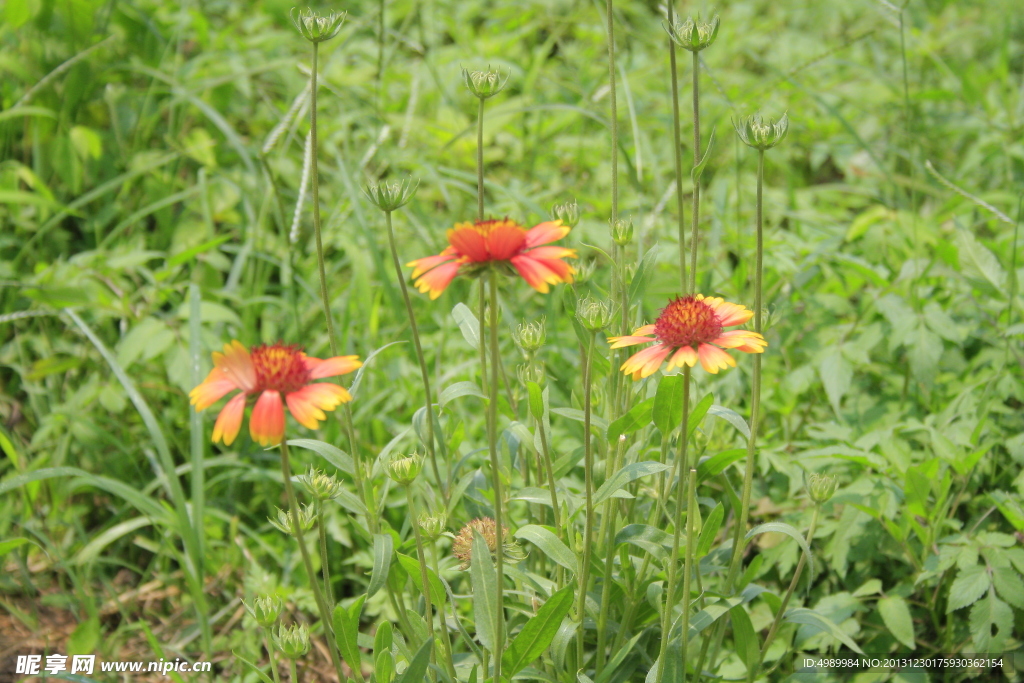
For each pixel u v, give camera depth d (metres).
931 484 1.35
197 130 2.01
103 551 1.53
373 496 1.24
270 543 1.50
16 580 1.48
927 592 1.38
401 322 1.66
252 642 1.43
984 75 2.41
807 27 2.91
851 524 1.37
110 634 1.45
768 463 1.40
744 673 1.34
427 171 1.80
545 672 1.25
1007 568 1.31
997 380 1.42
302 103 1.77
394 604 1.28
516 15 2.46
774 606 1.32
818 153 2.30
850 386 1.48
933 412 1.47
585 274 1.26
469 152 1.99
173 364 1.50
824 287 1.61
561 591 1.17
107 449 1.61
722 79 2.35
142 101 2.11
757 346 1.16
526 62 2.32
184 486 1.59
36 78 1.96
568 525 1.23
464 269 1.13
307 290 1.62
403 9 2.38
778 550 1.37
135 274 1.81
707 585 1.33
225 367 1.13
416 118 2.05
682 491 1.18
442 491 1.27
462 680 1.25
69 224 1.98
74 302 1.51
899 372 1.52
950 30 2.74
